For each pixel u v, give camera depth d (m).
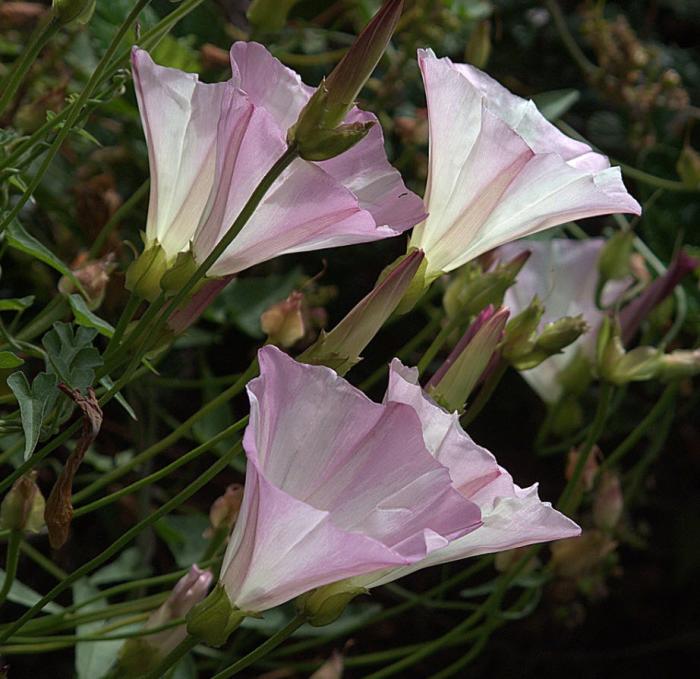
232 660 0.64
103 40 0.59
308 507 0.33
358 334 0.40
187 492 0.41
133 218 0.71
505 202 0.42
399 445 0.35
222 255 0.40
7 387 0.45
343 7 0.83
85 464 0.79
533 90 1.06
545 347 0.49
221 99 0.40
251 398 0.34
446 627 0.98
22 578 0.79
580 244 0.64
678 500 1.03
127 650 0.47
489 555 0.60
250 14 0.53
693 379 0.97
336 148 0.37
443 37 0.79
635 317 0.60
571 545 0.59
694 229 0.80
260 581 0.36
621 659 1.04
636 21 1.16
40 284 0.70
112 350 0.41
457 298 0.49
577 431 0.95
